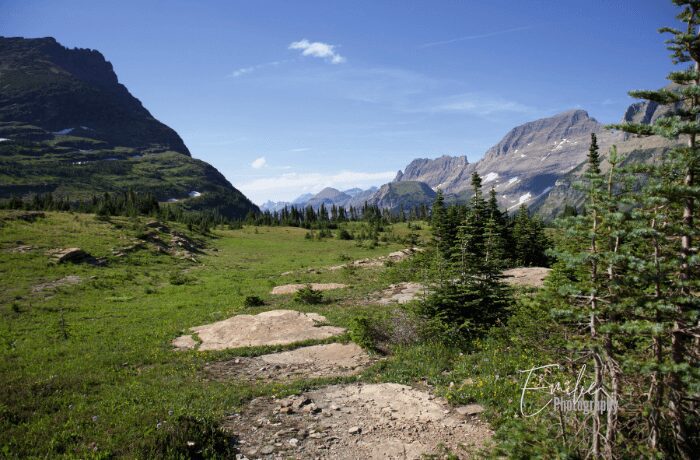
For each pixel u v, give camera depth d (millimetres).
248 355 17188
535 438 6973
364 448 8875
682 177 6520
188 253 61562
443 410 10422
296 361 16219
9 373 14609
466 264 17266
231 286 38594
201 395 12164
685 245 6383
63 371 14945
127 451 8258
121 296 33625
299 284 37344
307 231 128500
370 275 41156
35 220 58844
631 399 6594
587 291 6500
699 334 6234
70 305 29328
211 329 21219
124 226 66938
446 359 14250
